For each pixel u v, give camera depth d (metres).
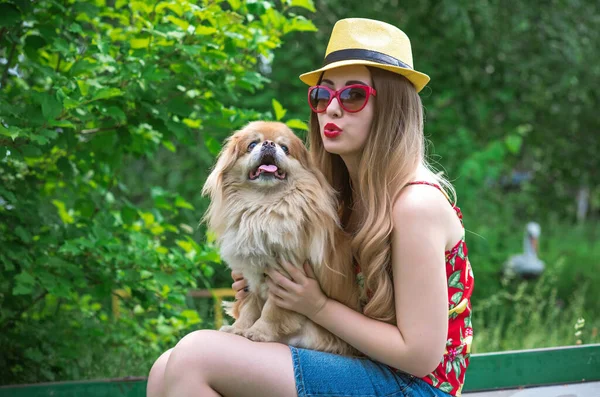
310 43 8.69
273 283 2.65
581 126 11.05
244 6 3.84
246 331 2.69
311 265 2.66
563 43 9.38
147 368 4.33
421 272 2.36
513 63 9.42
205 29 3.62
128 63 3.64
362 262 2.49
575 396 3.26
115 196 5.53
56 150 4.14
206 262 4.61
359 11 8.84
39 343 4.15
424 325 2.35
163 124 3.84
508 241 9.59
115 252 3.79
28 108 3.38
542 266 8.66
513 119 9.68
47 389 3.21
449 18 8.55
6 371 4.05
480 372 3.34
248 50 4.05
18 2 3.51
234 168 2.84
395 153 2.53
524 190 11.74
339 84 2.66
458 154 8.86
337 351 2.64
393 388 2.43
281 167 2.72
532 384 3.40
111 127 3.87
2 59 4.37
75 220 4.43
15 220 3.81
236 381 2.34
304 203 2.67
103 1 4.05
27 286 3.62
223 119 3.91
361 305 2.67
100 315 4.79
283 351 2.44
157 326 4.68
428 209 2.40
